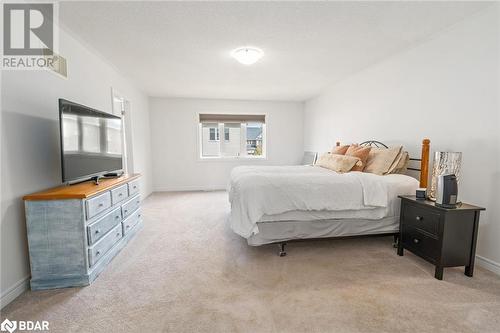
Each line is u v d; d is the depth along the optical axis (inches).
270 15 81.1
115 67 132.5
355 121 151.6
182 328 53.9
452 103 90.3
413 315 57.8
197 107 218.5
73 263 69.9
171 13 79.3
